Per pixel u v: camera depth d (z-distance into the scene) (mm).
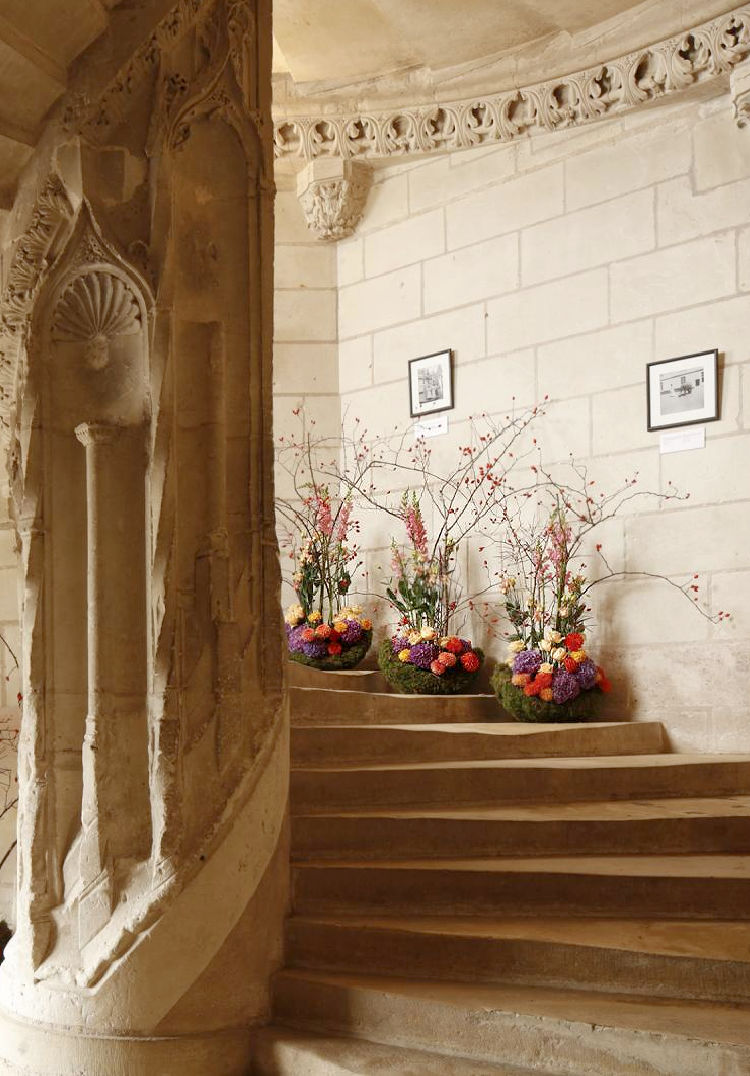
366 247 7535
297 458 7523
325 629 6867
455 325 7129
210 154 3969
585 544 6512
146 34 3701
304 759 4688
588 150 6656
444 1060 3389
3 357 4031
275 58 7355
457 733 5176
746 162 6047
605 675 6371
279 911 3934
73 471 3850
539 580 6559
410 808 4492
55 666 3809
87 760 3701
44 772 3773
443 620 6945
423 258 7289
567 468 6609
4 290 3926
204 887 3670
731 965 3387
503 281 6945
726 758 5414
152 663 3680
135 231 3742
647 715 6207
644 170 6434
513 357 6875
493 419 6930
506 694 6258
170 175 3760
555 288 6734
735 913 3801
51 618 3809
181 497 3809
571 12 6379
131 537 3777
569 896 3883
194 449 3865
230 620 3812
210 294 3928
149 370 3727
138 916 3607
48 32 3584
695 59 6102
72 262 3750
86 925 3672
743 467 5934
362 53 7035
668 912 3834
